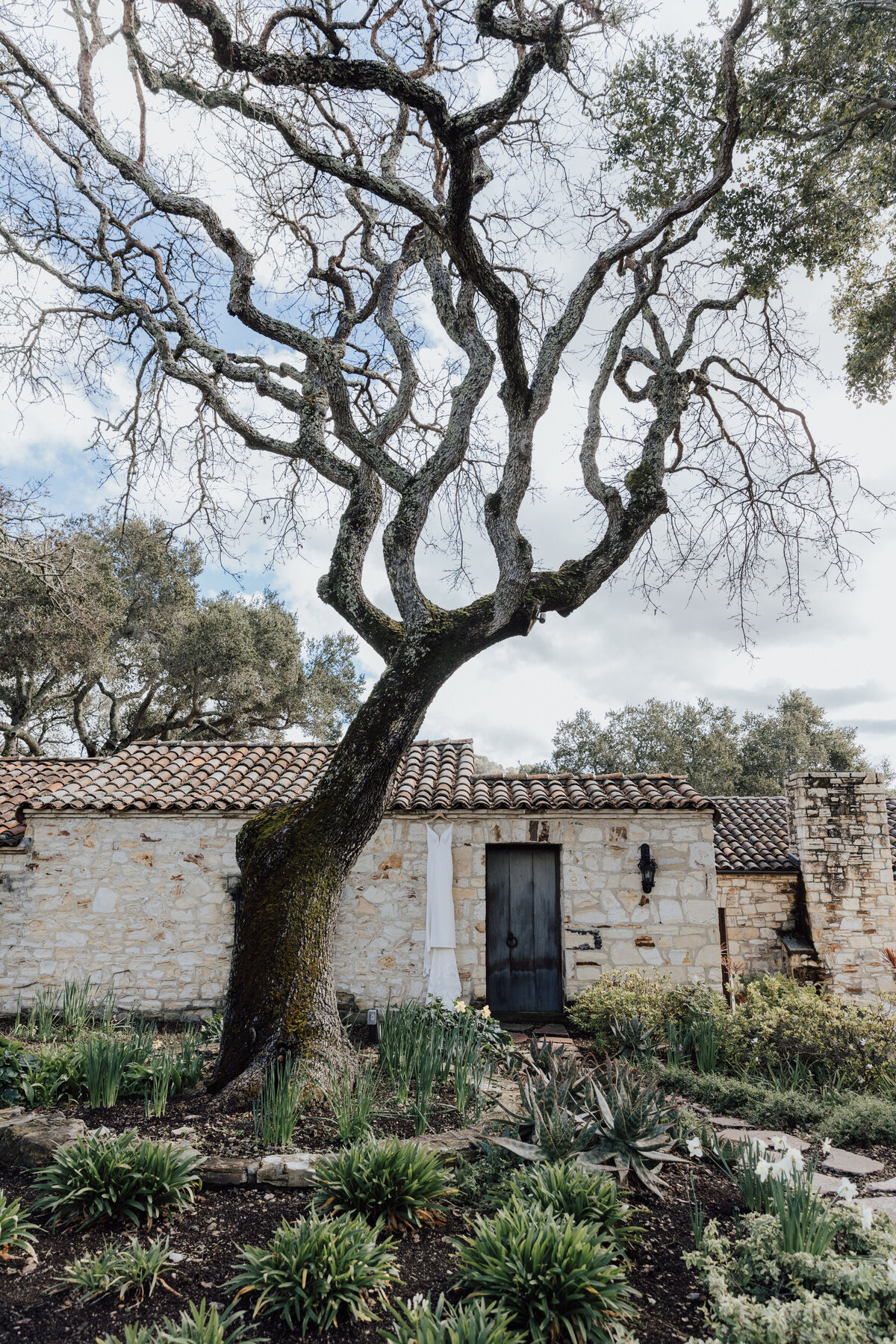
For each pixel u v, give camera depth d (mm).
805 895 13781
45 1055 6293
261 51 5965
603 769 30125
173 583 21297
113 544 20203
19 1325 3328
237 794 11031
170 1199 4281
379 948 10414
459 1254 3674
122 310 8258
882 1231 3865
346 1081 5746
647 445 8062
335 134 8367
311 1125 5371
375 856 10672
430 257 8664
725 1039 7715
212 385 7836
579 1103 5297
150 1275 3637
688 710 30484
